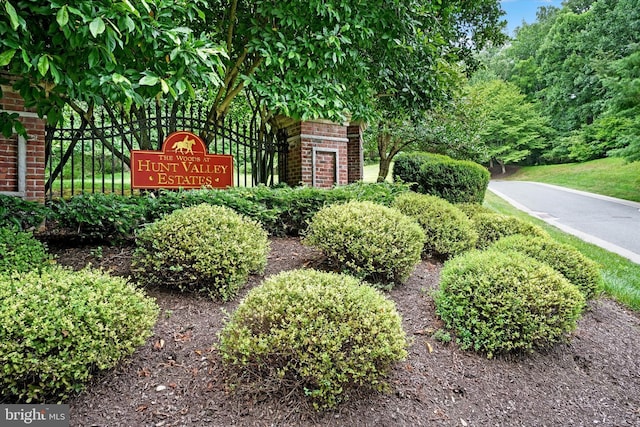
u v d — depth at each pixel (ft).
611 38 69.82
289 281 7.14
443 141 36.70
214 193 13.25
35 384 5.35
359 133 28.14
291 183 20.85
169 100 10.25
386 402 6.24
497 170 102.12
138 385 6.18
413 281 10.93
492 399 6.81
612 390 7.54
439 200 14.70
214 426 5.55
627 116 42.70
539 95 93.50
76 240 11.25
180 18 12.37
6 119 9.35
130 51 8.98
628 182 55.98
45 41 8.45
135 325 6.22
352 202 11.75
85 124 16.51
